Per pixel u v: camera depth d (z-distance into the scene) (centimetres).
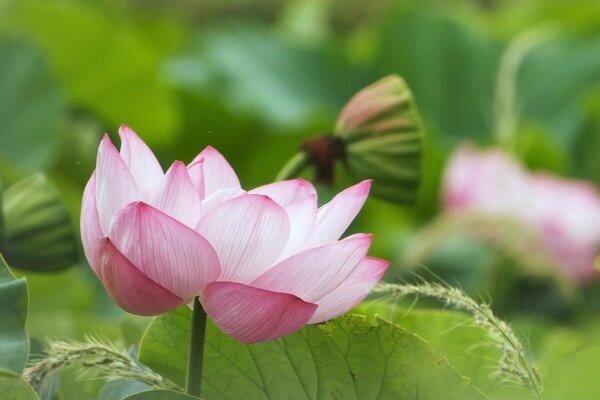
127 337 306
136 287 273
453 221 401
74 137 513
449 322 294
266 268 275
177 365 287
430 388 278
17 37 504
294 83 679
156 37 677
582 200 451
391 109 319
